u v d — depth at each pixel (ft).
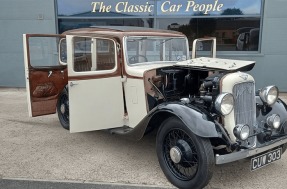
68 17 29.09
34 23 29.25
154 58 14.90
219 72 11.92
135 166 12.66
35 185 11.06
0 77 30.55
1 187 10.91
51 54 28.68
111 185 11.03
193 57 16.83
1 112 21.67
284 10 25.82
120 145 15.05
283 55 26.63
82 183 11.18
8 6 29.12
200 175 10.01
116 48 13.57
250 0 26.48
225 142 10.04
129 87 13.61
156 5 27.96
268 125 11.66
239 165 12.78
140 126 11.84
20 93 28.43
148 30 14.84
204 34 27.86
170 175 11.07
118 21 28.76
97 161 13.14
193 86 13.01
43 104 17.26
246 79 11.08
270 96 12.10
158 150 11.48
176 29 28.14
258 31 26.91
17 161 13.12
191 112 10.31
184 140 10.66
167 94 13.09
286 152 14.16
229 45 27.68
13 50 29.89
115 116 14.02
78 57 13.99
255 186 11.00
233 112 10.75
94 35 14.25
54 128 17.89
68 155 13.80
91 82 13.53
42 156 13.69
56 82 17.57
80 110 13.60
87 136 16.40
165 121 11.16
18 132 17.12
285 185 11.07
